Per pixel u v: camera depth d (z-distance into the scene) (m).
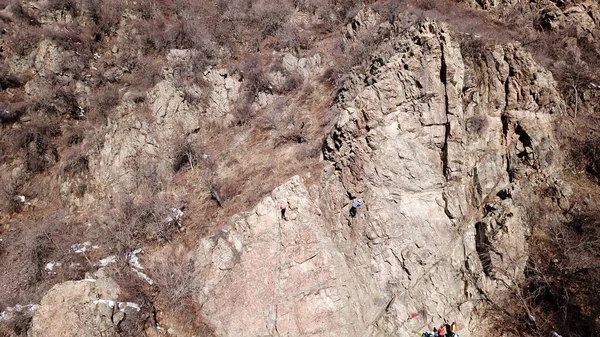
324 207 17.39
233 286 16.31
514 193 17.16
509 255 16.36
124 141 21.56
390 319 15.65
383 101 18.34
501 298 16.12
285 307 15.51
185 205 20.11
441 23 19.17
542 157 18.00
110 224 19.33
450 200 17.47
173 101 23.34
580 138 19.03
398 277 16.44
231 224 17.81
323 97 23.98
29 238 19.12
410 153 17.91
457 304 16.08
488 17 25.27
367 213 17.05
